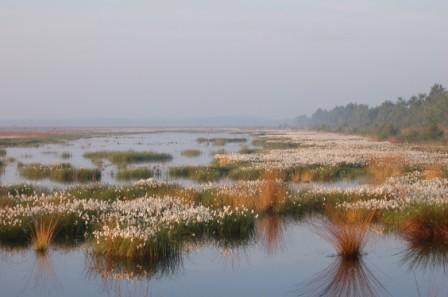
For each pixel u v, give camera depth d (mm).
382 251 12477
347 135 88188
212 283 10258
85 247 12961
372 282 10219
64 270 11148
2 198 17297
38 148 57938
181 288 9945
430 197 16312
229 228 14328
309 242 13539
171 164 37688
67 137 88125
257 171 28172
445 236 12969
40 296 9562
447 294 9430
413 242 13133
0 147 59562
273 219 16375
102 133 117250
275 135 94000
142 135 106812
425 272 10789
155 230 12719
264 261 11836
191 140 80562
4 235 13531
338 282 10234
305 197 18109
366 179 26562
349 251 12047
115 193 19406
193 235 13992
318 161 31547
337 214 15492
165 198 17297
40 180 28641
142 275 10828
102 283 10289
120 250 11836
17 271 11062
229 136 98438
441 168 26828
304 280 10406
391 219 14703
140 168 31969
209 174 28422
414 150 43031
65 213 14641
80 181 28203
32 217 14312
